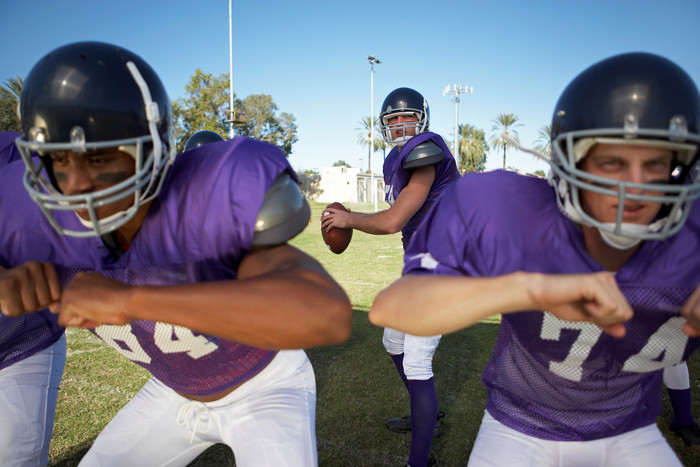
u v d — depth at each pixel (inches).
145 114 49.3
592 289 40.1
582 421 58.5
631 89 42.6
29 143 47.1
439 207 55.4
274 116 1609.3
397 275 280.1
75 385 133.1
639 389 58.5
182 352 59.2
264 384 64.7
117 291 44.7
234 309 42.1
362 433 109.2
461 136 1943.9
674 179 47.4
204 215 51.8
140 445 64.9
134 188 48.6
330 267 310.7
